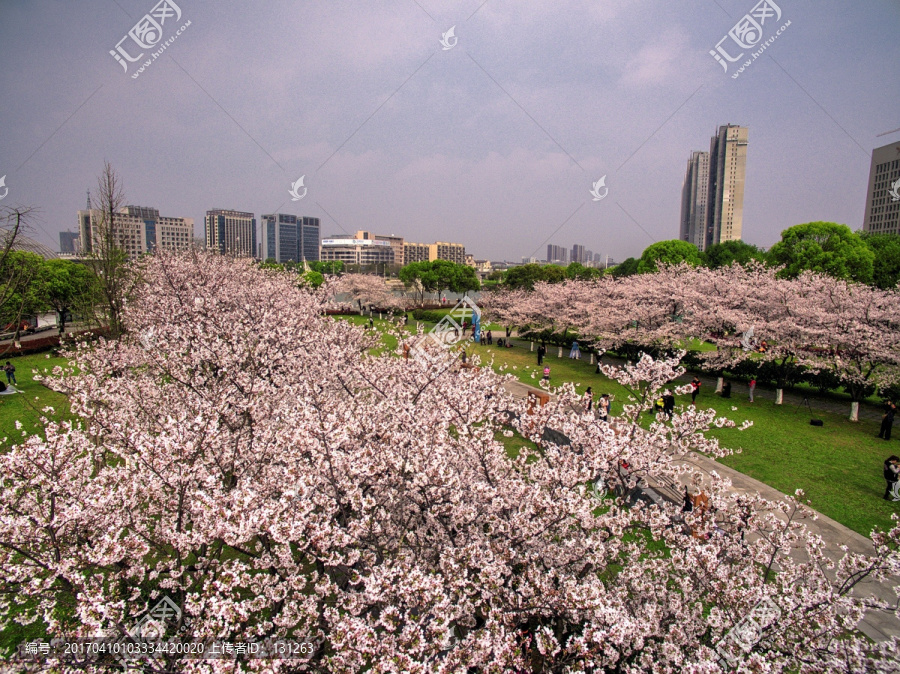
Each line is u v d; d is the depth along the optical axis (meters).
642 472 7.73
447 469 6.49
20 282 15.85
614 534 6.75
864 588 8.34
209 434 7.11
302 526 5.25
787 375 21.34
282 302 17.75
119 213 21.11
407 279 69.69
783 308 20.61
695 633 6.08
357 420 7.57
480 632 5.14
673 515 7.36
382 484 7.14
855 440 15.70
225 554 8.70
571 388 9.43
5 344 27.92
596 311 29.09
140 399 10.91
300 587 5.71
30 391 20.55
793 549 9.44
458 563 5.82
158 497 6.94
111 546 4.96
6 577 4.95
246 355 12.09
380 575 5.33
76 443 7.28
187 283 18.05
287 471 6.41
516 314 36.94
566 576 6.12
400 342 12.86
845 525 10.50
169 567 6.20
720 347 21.92
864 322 18.42
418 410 8.70
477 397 9.41
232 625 5.00
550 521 6.37
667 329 23.95
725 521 7.19
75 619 5.67
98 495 5.61
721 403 20.27
